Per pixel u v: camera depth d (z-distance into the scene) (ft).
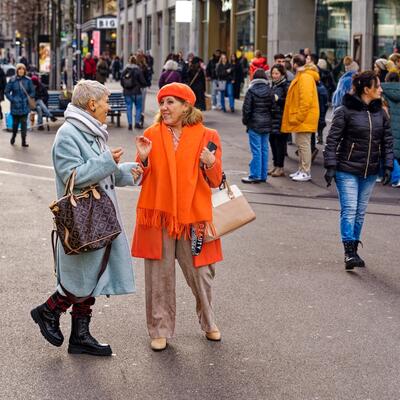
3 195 45.78
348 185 30.53
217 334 22.47
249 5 124.06
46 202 43.80
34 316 21.24
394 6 88.48
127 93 82.58
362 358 21.34
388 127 30.66
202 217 21.35
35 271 29.35
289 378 19.89
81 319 21.29
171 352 21.58
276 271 30.04
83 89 20.44
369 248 34.24
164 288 21.76
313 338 22.81
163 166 21.33
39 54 155.74
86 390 19.02
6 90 68.33
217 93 107.24
